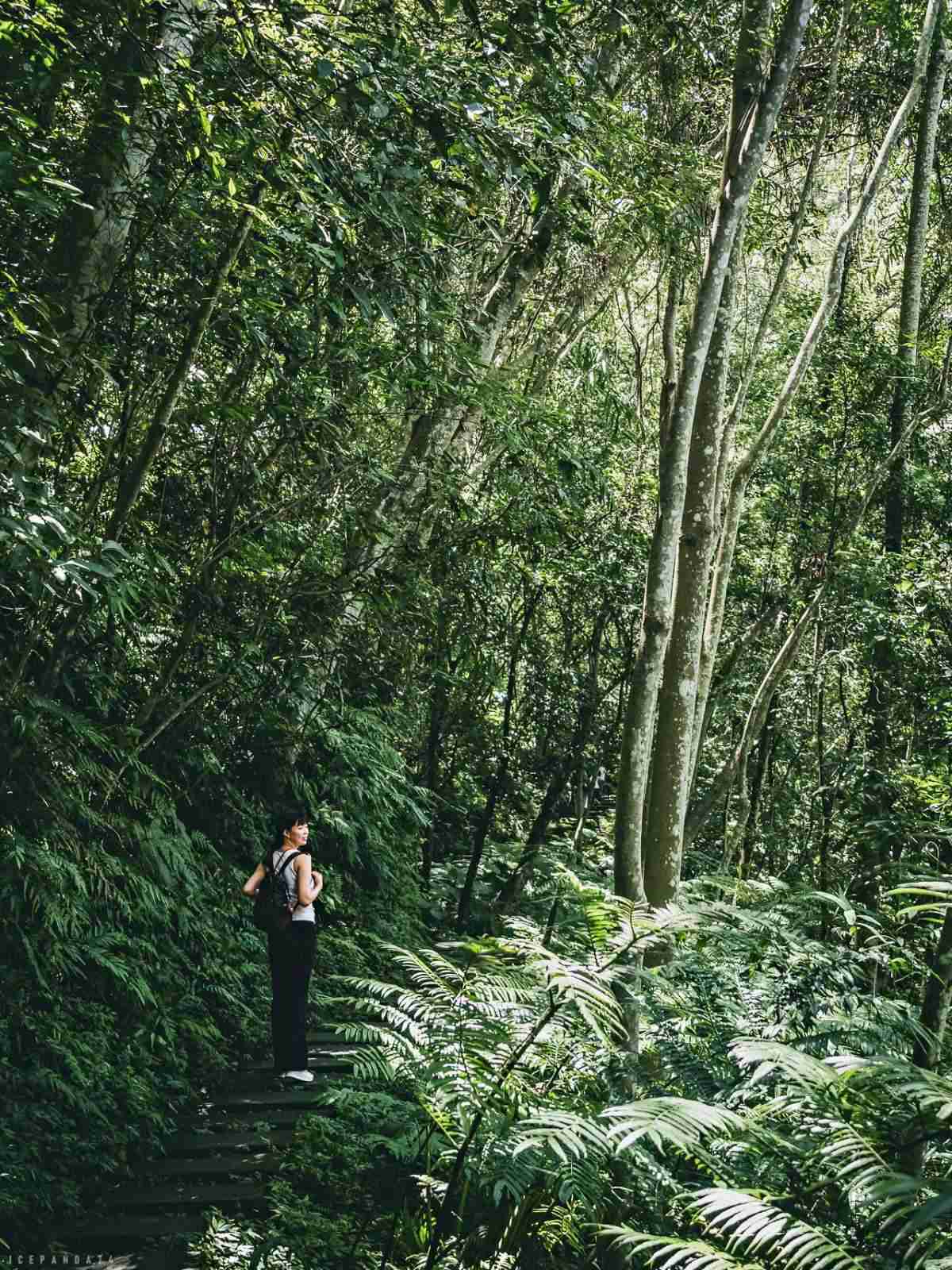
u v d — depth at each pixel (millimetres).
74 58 5137
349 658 11234
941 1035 4367
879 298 16047
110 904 7605
